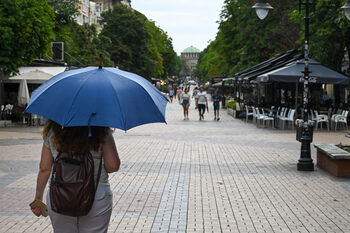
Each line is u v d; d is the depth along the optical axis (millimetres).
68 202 3406
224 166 11273
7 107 25516
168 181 9273
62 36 41094
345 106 27766
